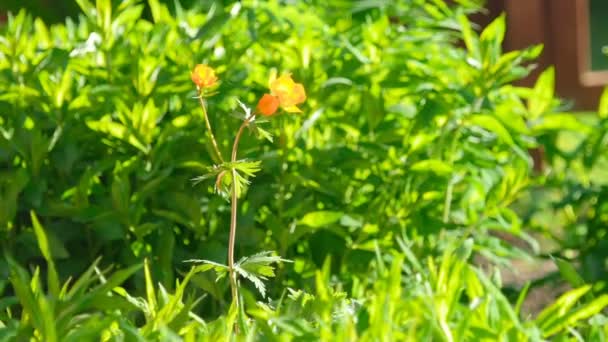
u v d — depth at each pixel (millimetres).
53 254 4441
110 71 4738
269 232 4676
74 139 4578
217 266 3039
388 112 4742
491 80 4680
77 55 4855
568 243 5082
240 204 4582
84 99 4562
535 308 5836
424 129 4742
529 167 4875
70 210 4449
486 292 3098
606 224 5043
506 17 9617
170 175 4621
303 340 2674
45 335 2707
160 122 4758
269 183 4578
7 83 4590
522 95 4945
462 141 4832
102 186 4555
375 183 4633
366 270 4578
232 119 4539
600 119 5078
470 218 4762
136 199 4465
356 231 4715
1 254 4473
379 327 2598
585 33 9672
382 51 4941
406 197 4621
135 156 4547
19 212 4656
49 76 4688
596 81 9695
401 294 2902
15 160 4633
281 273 4559
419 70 4844
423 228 4648
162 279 4359
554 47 9656
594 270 4926
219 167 2980
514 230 4836
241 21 5195
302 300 2959
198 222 4488
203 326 2982
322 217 4410
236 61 4695
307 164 4680
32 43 4910
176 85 4648
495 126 4523
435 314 2752
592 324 3031
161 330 2639
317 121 4836
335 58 4848
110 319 2715
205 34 4711
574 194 5051
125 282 4543
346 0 5895
